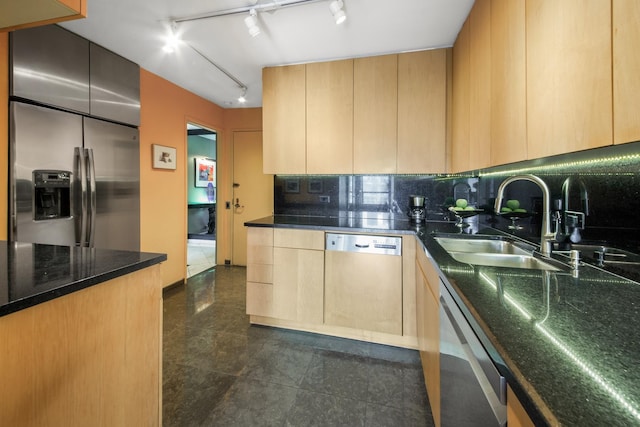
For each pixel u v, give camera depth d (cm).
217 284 344
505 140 130
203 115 374
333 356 197
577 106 84
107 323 87
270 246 233
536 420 37
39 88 195
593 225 108
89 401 82
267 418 141
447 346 99
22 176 189
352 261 216
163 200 311
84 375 80
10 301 63
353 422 139
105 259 99
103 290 86
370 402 153
